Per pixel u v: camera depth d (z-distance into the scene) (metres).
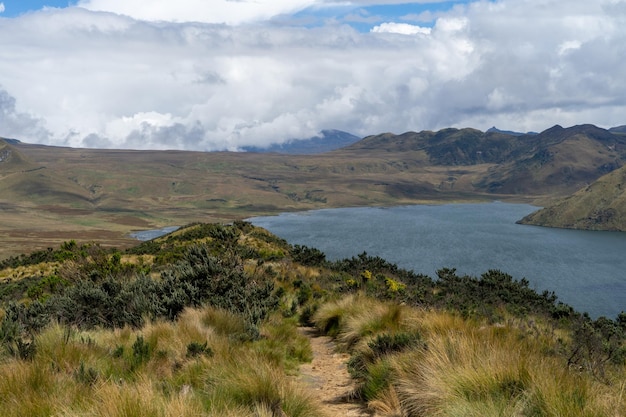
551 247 172.50
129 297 13.54
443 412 5.60
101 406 5.01
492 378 5.81
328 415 6.89
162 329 10.09
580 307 86.75
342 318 14.84
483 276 37.38
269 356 9.95
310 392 7.16
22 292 27.20
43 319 11.76
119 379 6.62
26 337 9.63
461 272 113.81
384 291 20.48
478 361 6.35
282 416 6.15
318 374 10.02
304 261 38.53
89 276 20.17
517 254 149.38
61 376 6.48
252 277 19.94
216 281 14.91
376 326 11.68
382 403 7.11
